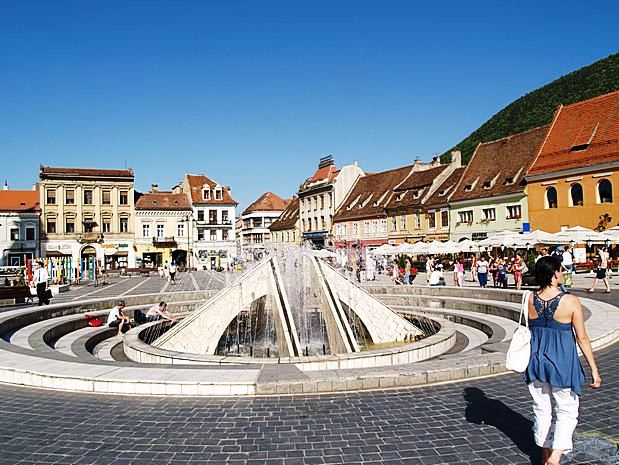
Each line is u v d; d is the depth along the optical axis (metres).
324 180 75.50
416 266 46.66
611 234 31.30
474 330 17.17
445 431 6.42
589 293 22.05
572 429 4.94
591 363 4.96
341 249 64.06
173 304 23.50
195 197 78.69
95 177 70.00
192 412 7.48
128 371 9.23
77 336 16.61
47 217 67.88
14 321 16.31
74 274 51.50
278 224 91.81
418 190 57.91
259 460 5.70
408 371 8.77
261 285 15.25
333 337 14.55
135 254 72.62
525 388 8.30
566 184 41.25
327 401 7.86
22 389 9.01
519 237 32.88
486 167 51.22
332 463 5.57
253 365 9.71
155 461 5.74
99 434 6.62
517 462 5.47
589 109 43.81
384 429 6.55
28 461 5.79
